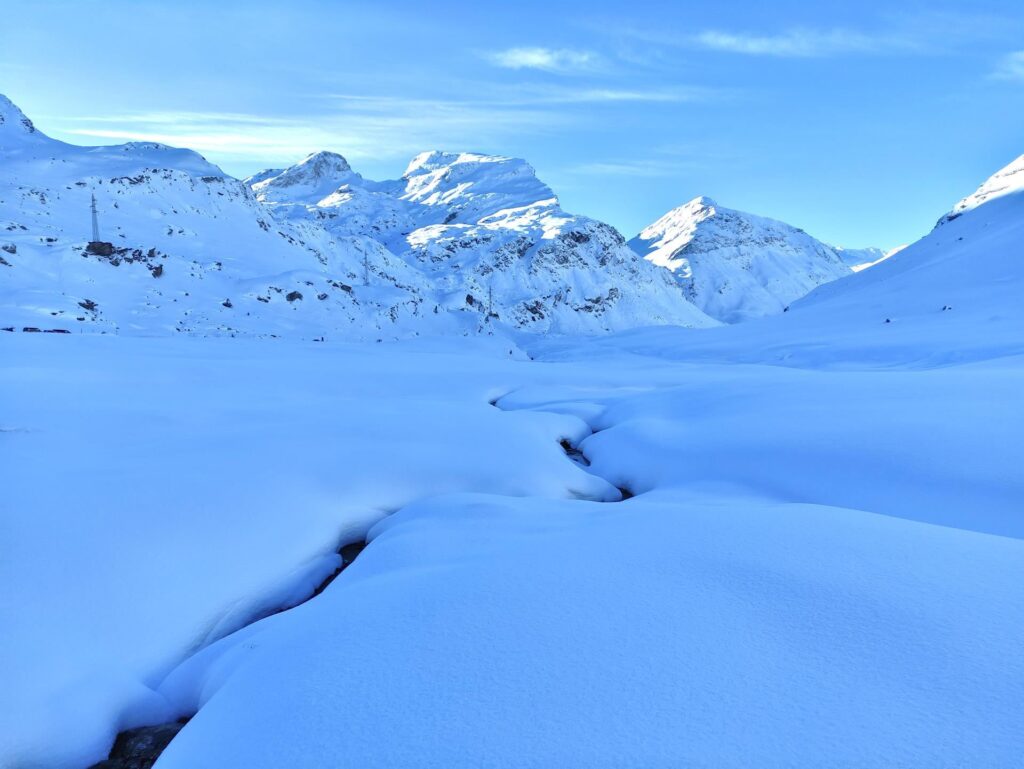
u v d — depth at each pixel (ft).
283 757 13.46
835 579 18.38
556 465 51.72
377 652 17.08
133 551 28.58
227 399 64.03
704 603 17.81
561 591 19.40
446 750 12.64
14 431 43.19
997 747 11.12
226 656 22.95
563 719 13.15
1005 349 118.93
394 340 209.77
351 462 44.09
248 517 33.99
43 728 20.62
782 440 46.62
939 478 35.42
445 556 27.37
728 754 11.55
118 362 78.59
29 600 24.21
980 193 354.13
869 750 11.33
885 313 223.71
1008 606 16.10
